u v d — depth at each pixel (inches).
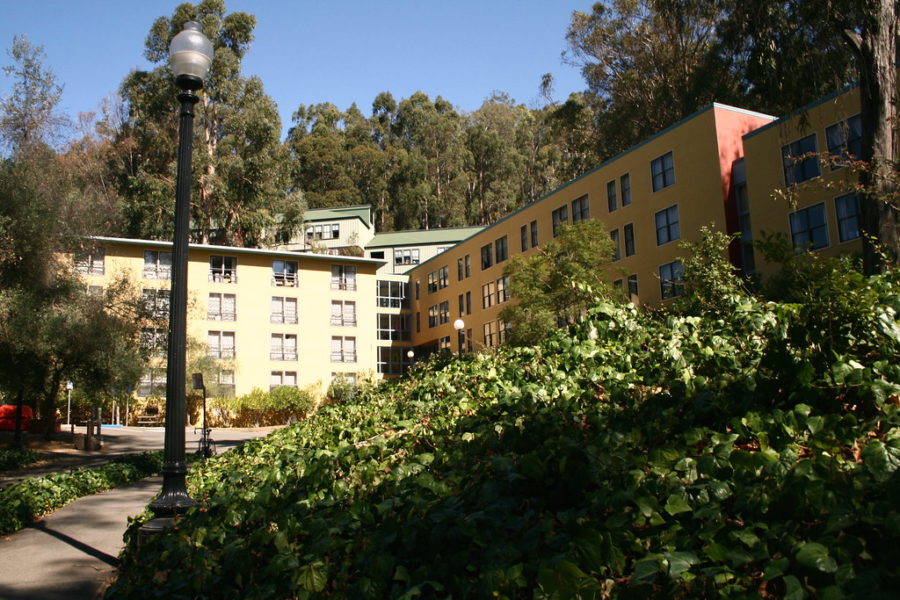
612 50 1681.8
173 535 194.7
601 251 909.2
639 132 1648.6
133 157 1930.4
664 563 84.7
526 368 253.8
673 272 1066.1
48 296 740.7
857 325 127.1
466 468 156.9
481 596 97.9
